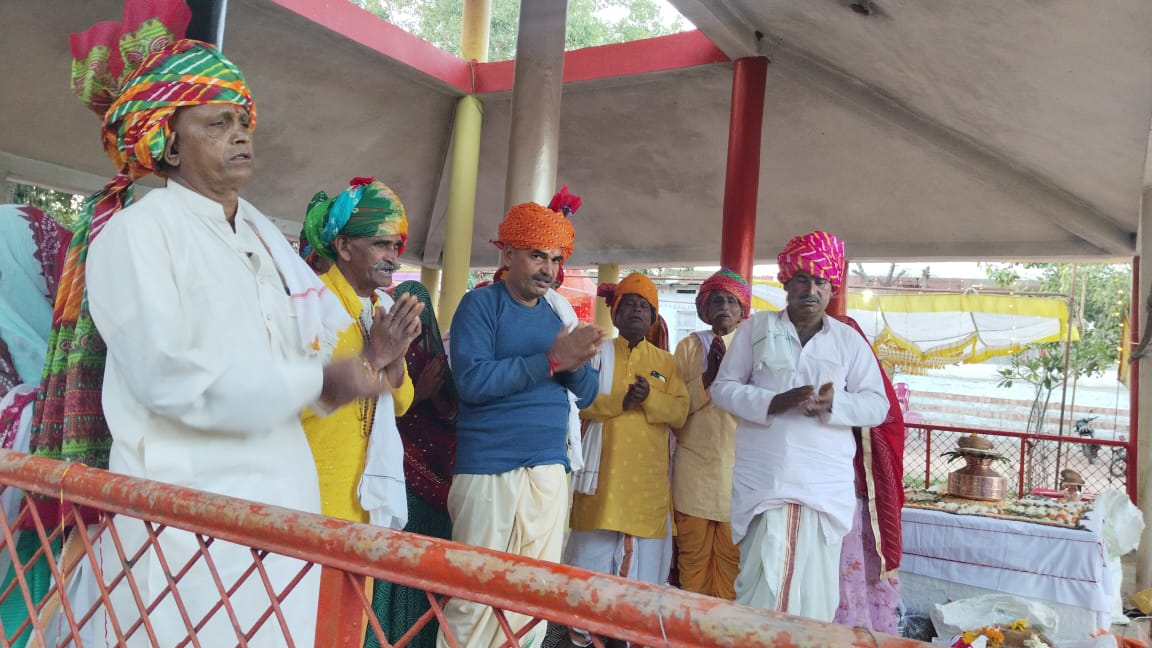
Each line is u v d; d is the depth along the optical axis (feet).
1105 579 16.72
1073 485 21.57
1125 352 32.09
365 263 9.61
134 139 6.75
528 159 16.71
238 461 6.52
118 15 22.39
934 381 63.41
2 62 22.86
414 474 11.48
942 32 17.58
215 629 6.23
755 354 11.75
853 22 19.30
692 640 3.43
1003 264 62.08
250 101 7.12
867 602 12.25
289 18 24.11
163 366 6.01
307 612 6.77
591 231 35.60
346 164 31.99
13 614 7.64
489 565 3.93
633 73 26.25
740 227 21.98
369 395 7.07
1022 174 24.77
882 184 28.14
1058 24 14.82
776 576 10.89
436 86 28.32
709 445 14.56
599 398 13.43
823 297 11.57
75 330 6.91
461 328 10.68
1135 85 15.76
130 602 6.28
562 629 14.47
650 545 13.82
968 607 16.12
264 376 6.25
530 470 10.38
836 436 11.33
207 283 6.44
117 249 6.24
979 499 19.22
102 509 5.40
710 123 28.07
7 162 25.36
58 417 7.00
